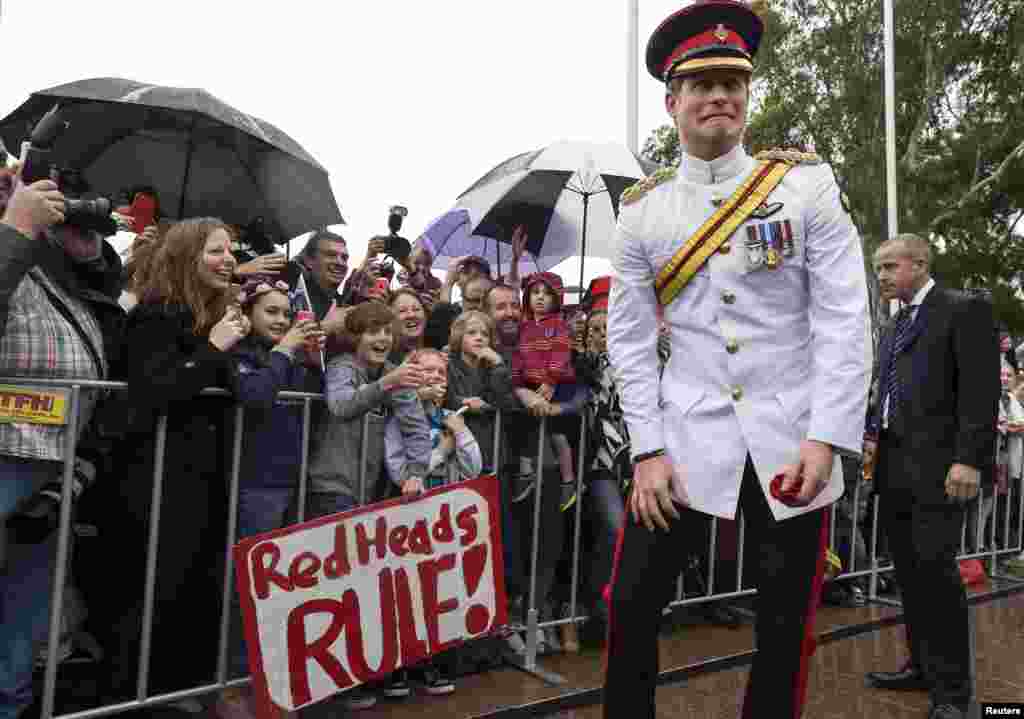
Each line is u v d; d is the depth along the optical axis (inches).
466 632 116.4
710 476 69.4
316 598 102.3
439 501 115.3
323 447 111.7
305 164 165.9
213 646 104.9
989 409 114.2
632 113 267.9
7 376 84.5
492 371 132.3
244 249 133.1
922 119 789.9
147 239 123.4
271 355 103.4
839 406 64.3
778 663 68.1
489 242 233.8
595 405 145.0
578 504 137.0
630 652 70.8
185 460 96.7
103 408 91.4
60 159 153.9
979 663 143.1
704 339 71.7
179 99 148.6
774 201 69.7
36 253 78.8
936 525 116.5
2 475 83.9
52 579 90.4
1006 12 757.9
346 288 153.1
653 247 73.4
